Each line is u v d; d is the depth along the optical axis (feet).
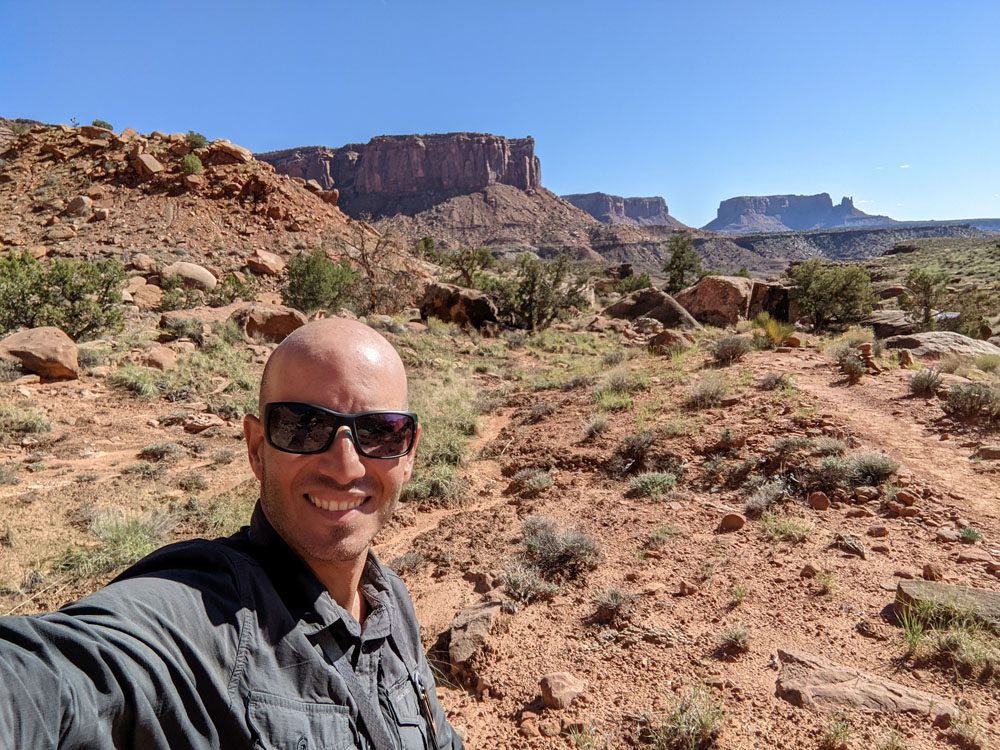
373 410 3.54
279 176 166.20
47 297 52.85
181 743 2.40
